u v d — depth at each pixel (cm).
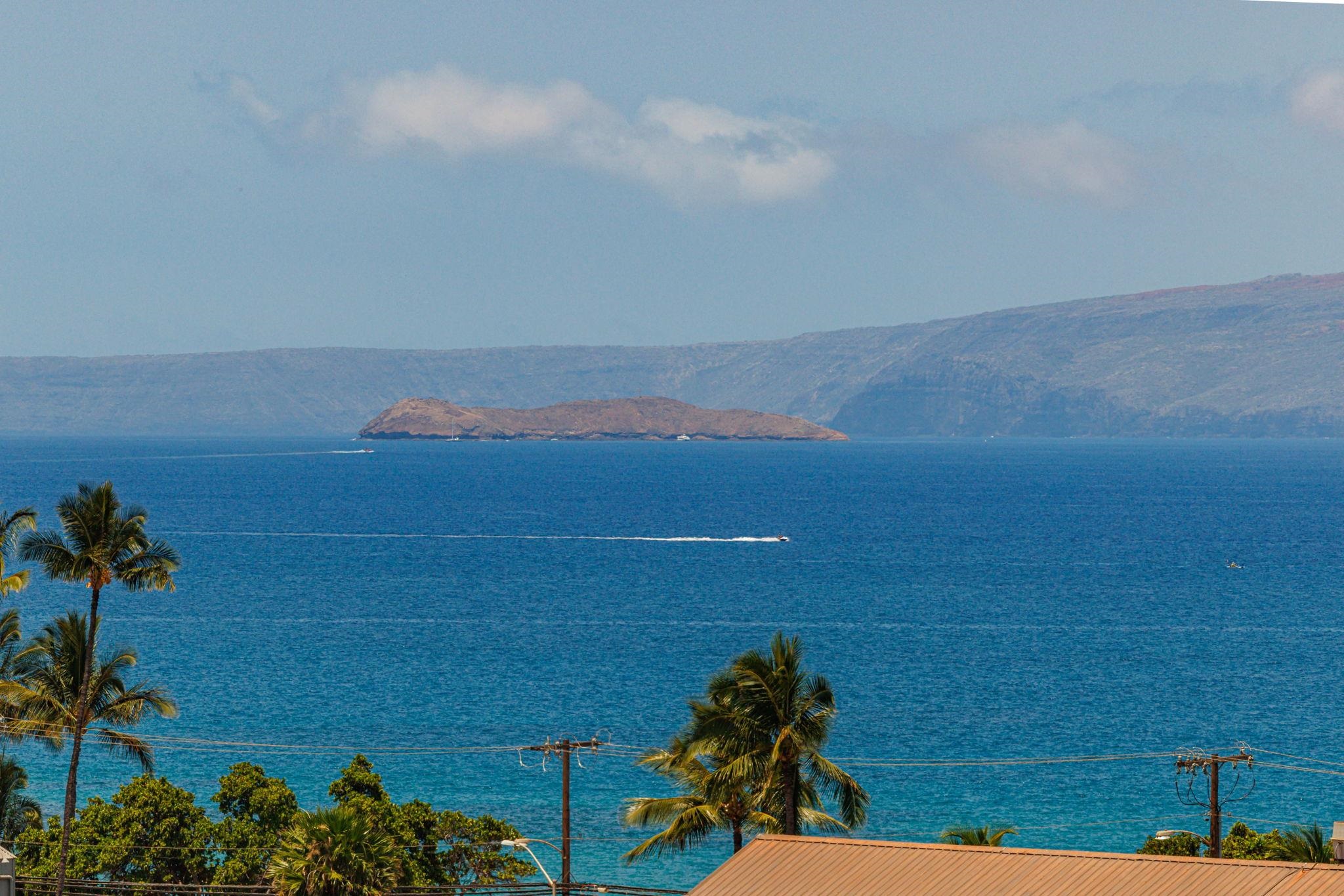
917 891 14300
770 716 19162
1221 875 13788
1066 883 14062
